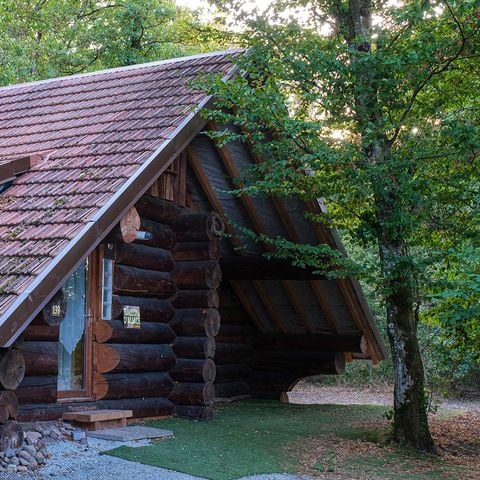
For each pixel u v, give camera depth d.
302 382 22.53
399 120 10.16
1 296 6.85
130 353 9.86
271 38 10.28
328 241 12.50
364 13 10.59
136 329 10.09
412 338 10.18
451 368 16.19
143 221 10.41
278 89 9.93
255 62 10.42
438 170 10.20
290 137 9.91
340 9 10.78
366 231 10.25
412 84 9.96
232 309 14.53
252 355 15.08
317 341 14.61
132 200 8.55
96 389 9.54
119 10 23.17
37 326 8.36
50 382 8.58
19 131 11.16
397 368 10.23
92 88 12.30
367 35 10.25
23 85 13.67
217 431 9.96
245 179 10.93
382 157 9.84
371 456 9.35
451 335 12.90
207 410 10.73
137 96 11.09
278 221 12.55
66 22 24.48
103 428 8.98
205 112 9.96
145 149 9.07
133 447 8.24
